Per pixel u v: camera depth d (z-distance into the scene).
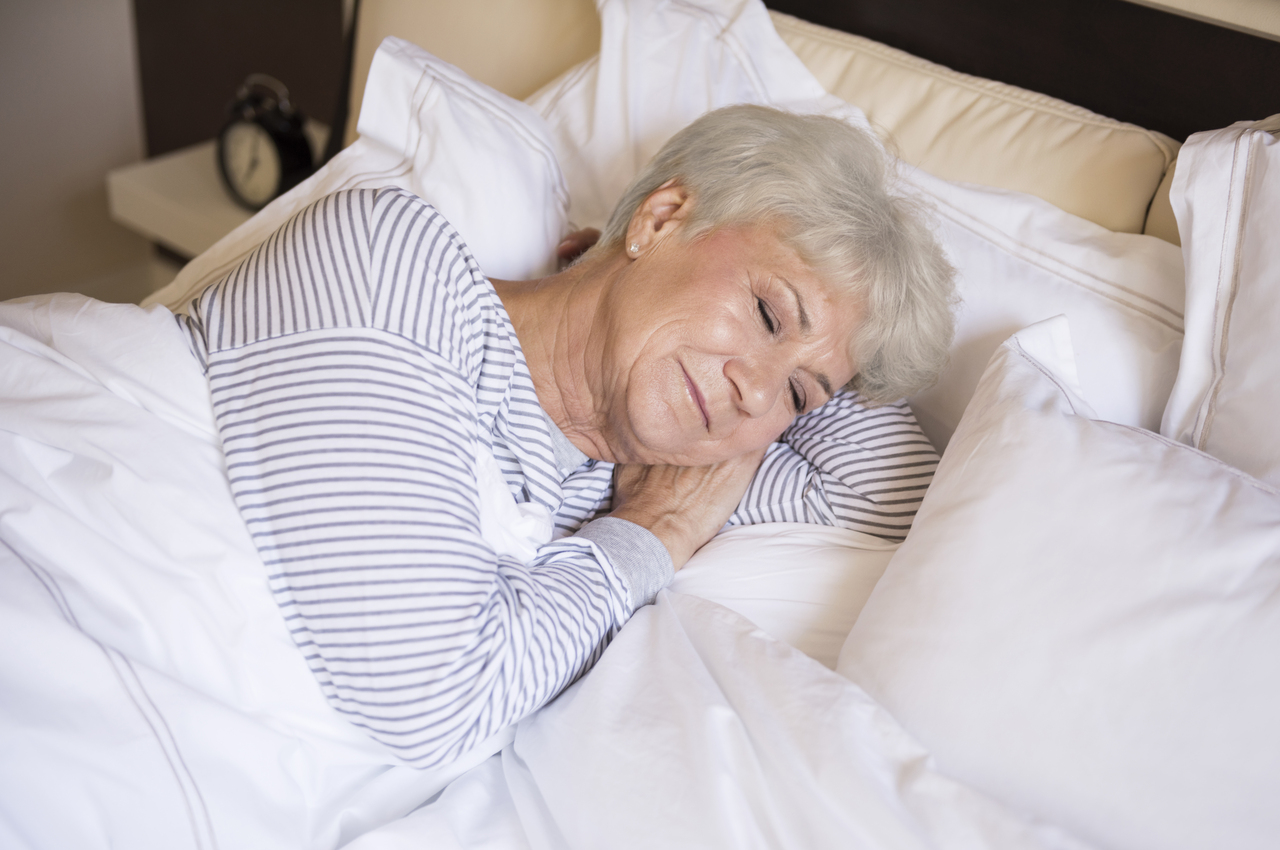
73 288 2.70
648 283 0.98
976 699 0.77
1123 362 1.07
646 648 0.90
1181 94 1.23
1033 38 1.33
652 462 1.08
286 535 0.78
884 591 0.88
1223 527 0.77
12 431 0.81
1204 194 0.96
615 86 1.36
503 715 0.83
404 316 0.84
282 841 0.77
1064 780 0.72
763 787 0.74
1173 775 0.70
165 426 0.83
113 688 0.72
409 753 0.79
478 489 0.91
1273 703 0.69
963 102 1.33
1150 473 0.82
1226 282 0.95
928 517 0.90
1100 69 1.29
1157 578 0.75
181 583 0.79
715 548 1.07
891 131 1.36
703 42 1.36
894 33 1.47
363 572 0.76
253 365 0.83
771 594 1.00
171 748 0.73
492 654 0.81
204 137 2.66
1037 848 0.66
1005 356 0.99
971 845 0.68
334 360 0.81
